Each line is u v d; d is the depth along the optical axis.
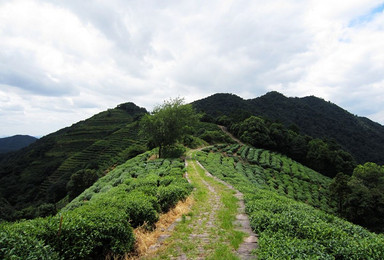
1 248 3.74
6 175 70.69
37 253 3.96
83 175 42.03
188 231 7.54
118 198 9.20
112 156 65.44
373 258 4.85
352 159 62.50
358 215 28.11
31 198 55.72
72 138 92.44
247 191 15.27
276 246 5.46
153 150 47.56
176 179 16.17
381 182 34.94
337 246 5.34
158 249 6.14
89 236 5.14
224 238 6.86
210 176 23.02
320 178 49.97
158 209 9.33
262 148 69.69
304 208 10.10
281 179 43.12
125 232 5.91
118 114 124.75
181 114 41.53
